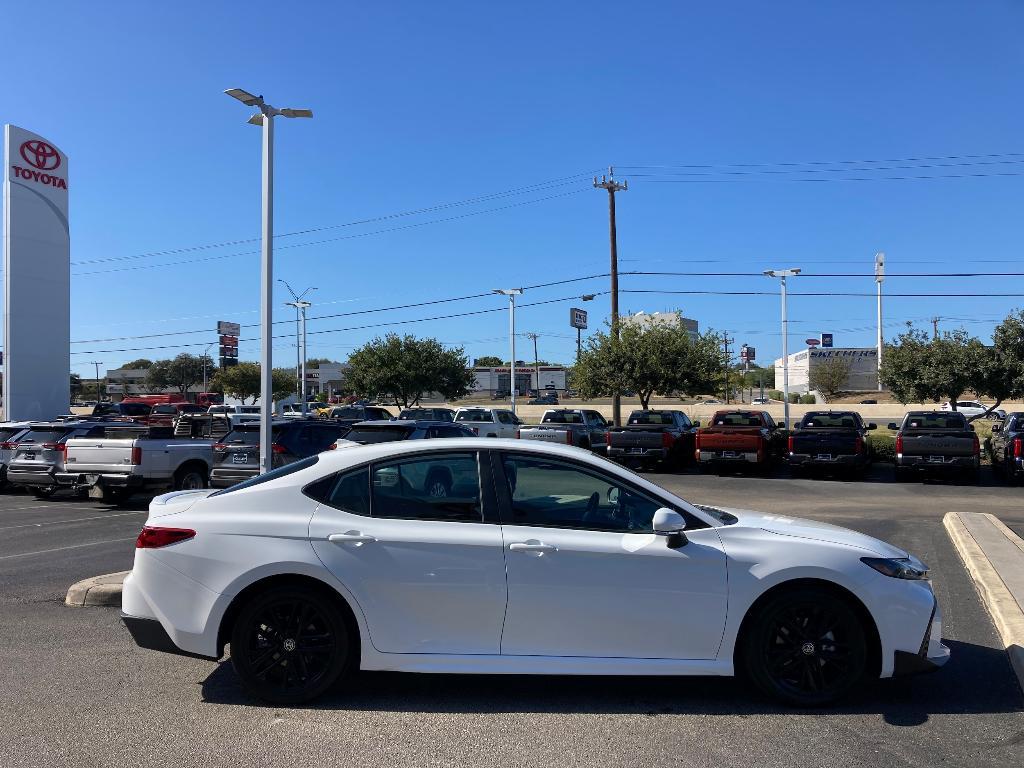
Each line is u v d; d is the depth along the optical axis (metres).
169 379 99.81
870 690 5.12
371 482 4.95
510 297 43.00
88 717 4.61
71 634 6.35
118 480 14.46
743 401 74.50
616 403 32.44
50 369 27.95
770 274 35.06
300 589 4.75
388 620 4.71
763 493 17.42
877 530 12.04
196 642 4.77
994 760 4.09
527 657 4.70
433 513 4.87
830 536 5.00
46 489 17.09
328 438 14.62
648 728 4.47
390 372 47.50
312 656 4.80
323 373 104.06
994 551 9.40
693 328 65.19
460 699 4.91
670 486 18.80
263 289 11.77
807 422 22.02
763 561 4.75
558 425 24.75
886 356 31.45
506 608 4.70
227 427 29.16
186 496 5.42
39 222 27.67
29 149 27.41
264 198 11.84
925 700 4.96
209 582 4.77
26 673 5.40
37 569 9.17
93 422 17.44
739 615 4.73
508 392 104.31
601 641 4.72
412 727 4.47
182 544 4.82
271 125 11.92
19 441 16.39
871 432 28.94
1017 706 4.87
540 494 4.95
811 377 78.25
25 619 6.82
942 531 11.93
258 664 4.78
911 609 4.78
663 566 4.71
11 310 26.89
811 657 4.77
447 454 5.01
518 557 4.71
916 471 20.23
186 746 4.21
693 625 4.72
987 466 24.31
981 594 7.73
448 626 4.71
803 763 4.04
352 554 4.72
